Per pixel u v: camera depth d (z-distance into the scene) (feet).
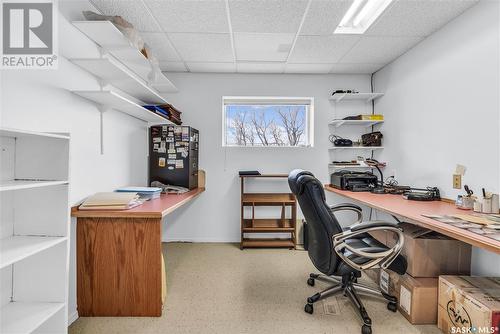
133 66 7.89
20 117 4.37
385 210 6.07
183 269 8.28
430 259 5.95
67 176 4.37
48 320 4.35
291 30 7.59
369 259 5.32
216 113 11.16
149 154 9.63
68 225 4.38
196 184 10.53
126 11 6.63
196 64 10.17
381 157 10.62
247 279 7.60
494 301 4.53
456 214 5.45
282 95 11.20
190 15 6.83
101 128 6.82
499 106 5.74
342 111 11.32
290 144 11.90
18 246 3.86
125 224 5.68
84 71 6.04
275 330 5.34
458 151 6.82
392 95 9.83
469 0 6.16
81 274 5.68
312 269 8.34
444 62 7.29
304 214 5.71
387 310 6.03
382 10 6.62
